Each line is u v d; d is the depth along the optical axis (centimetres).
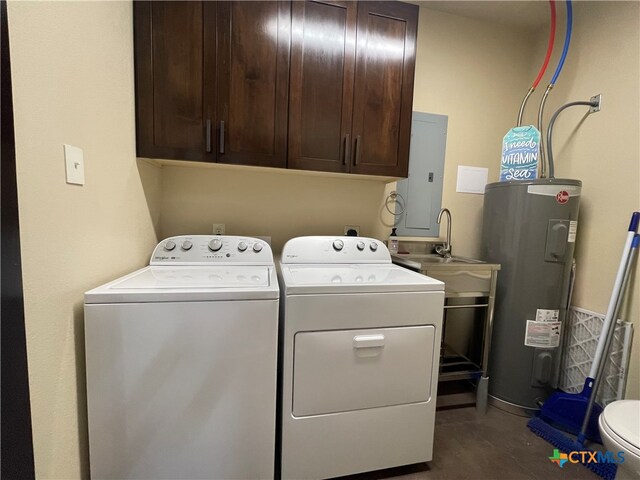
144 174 146
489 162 226
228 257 148
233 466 107
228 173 181
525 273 174
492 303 175
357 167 160
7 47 60
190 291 100
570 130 194
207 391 103
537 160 179
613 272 169
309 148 152
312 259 159
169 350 99
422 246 216
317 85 151
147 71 132
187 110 137
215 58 138
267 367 107
